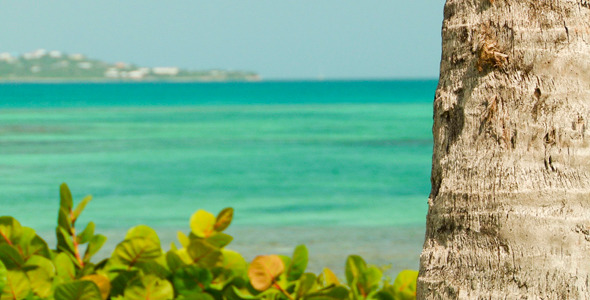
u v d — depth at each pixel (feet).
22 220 64.13
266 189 87.04
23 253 16.25
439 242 12.59
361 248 50.14
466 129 12.41
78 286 14.92
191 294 15.69
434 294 12.35
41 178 98.63
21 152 141.69
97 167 114.32
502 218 11.82
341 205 73.00
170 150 147.02
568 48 11.97
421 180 94.84
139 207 72.13
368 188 87.04
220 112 350.64
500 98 12.11
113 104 481.46
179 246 50.52
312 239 53.72
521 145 11.95
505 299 11.68
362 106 424.05
